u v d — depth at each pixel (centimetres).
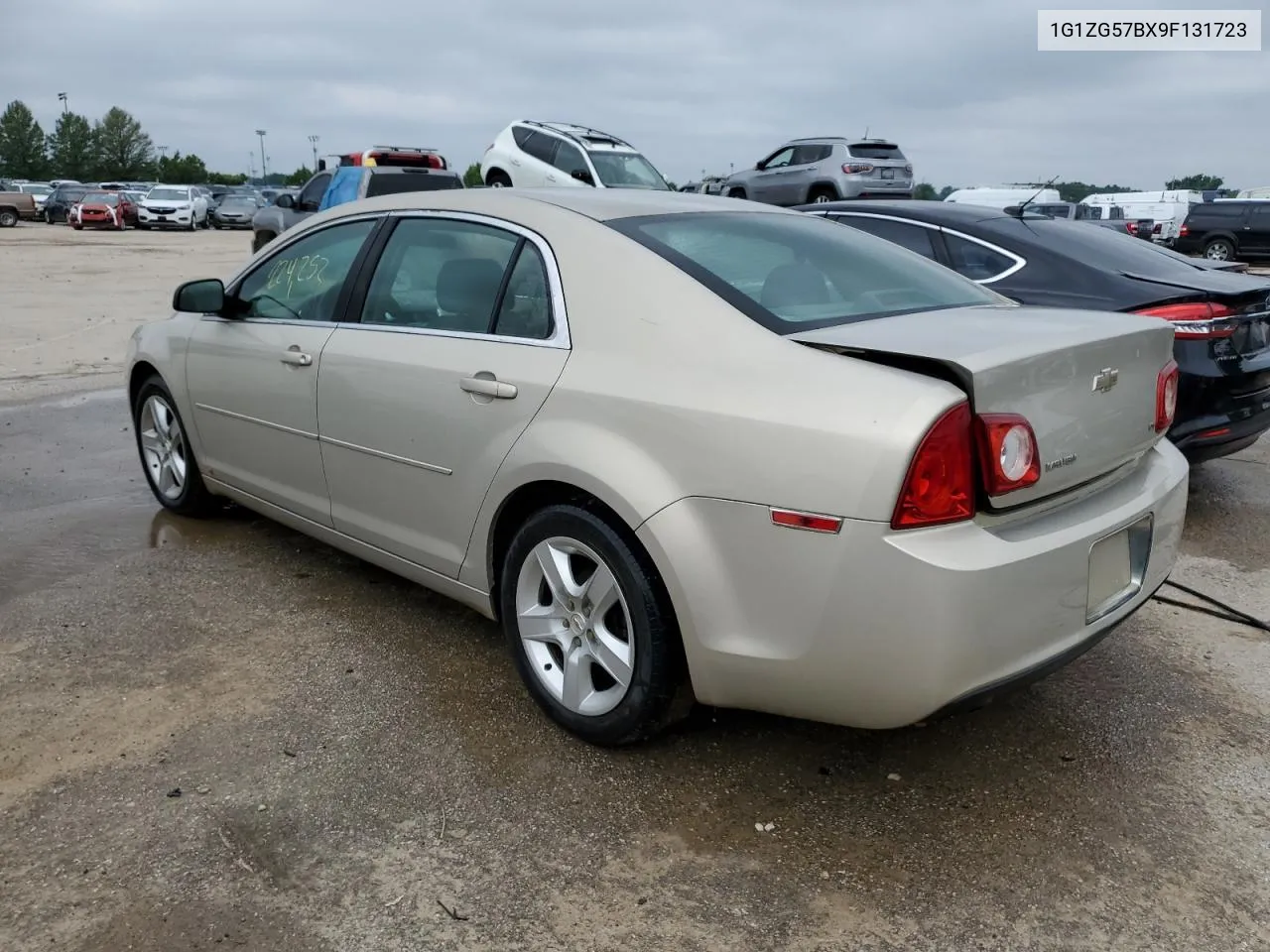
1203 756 297
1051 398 250
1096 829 263
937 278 343
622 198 348
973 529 236
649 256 292
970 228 572
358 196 1505
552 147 1681
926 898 237
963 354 237
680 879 243
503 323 317
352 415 359
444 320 337
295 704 322
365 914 230
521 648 312
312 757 292
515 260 321
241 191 4128
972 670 233
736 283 286
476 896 237
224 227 3900
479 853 252
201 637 368
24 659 348
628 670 280
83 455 625
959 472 232
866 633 234
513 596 312
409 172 1540
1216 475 595
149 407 502
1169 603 407
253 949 220
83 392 827
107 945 220
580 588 291
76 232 3525
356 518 373
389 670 345
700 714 312
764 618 249
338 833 258
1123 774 287
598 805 271
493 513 311
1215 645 369
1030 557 236
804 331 264
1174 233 3122
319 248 401
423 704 323
